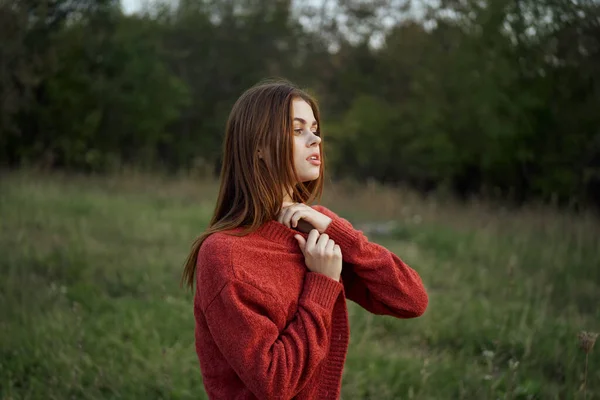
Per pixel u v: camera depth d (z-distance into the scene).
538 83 10.74
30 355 3.33
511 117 11.43
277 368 1.40
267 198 1.58
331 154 17.95
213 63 19.84
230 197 1.70
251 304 1.46
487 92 11.52
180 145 19.39
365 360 3.49
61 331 3.58
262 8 20.20
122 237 6.46
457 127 13.17
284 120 1.59
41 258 5.24
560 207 10.80
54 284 4.39
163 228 6.97
